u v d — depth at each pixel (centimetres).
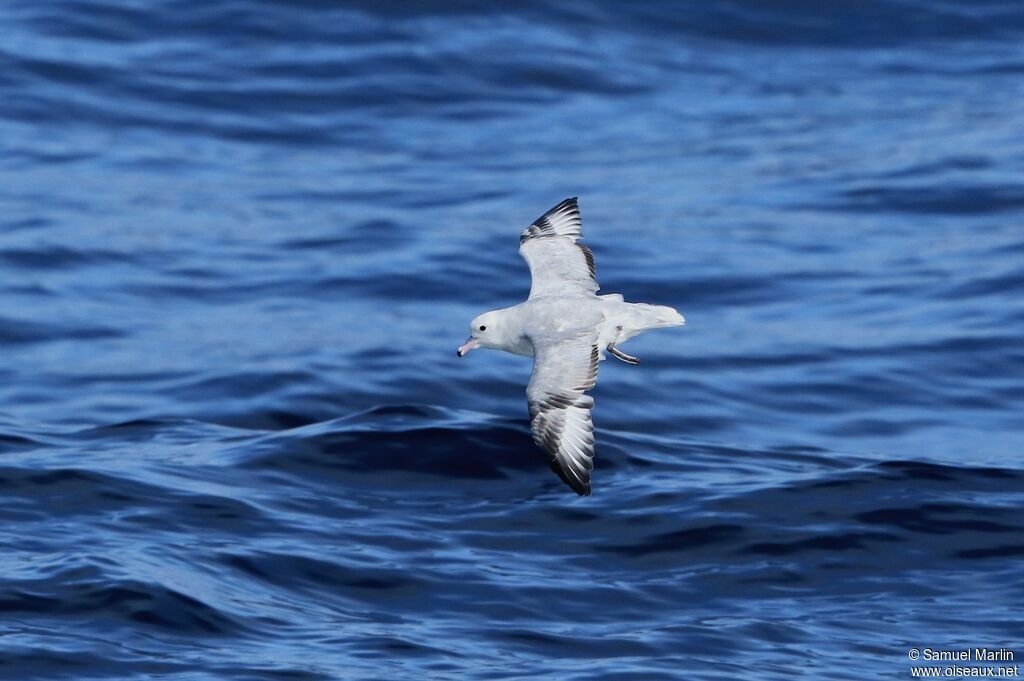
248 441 1898
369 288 2719
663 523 1672
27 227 2975
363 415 1920
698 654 1386
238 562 1527
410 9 4175
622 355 1330
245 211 3138
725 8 4344
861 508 1706
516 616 1456
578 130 3706
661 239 2980
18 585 1427
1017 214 3078
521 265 2841
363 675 1309
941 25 4303
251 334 2494
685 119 3791
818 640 1428
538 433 1240
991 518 1686
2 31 3922
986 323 2517
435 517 1683
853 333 2514
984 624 1460
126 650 1329
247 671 1305
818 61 4138
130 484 1706
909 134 3619
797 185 3306
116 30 3981
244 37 3988
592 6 4306
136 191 3238
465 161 3491
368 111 3738
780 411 2238
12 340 2452
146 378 2286
